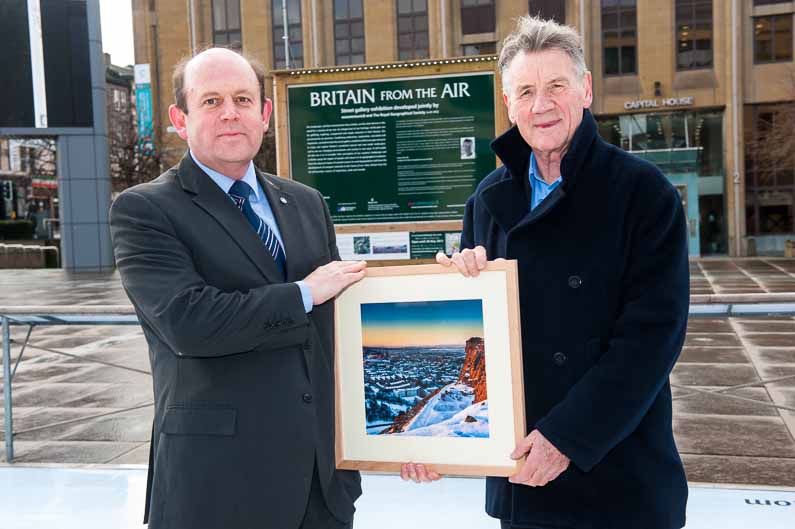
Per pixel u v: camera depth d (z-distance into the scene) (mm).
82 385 8031
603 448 1878
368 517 3574
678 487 2053
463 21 34688
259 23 37469
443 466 2148
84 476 4207
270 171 28750
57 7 25219
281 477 2047
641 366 1896
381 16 35656
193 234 2068
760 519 3373
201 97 2109
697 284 19016
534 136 2096
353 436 2234
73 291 19531
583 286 2051
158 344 2143
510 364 2072
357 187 5539
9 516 3627
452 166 5430
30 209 49750
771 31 31203
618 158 2105
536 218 2086
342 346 2244
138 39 38500
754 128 31781
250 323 1917
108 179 26969
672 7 31484
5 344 4996
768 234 31891
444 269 2148
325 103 5512
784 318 12109
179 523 2004
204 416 2021
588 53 32188
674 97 31719
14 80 25266
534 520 2082
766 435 5598
